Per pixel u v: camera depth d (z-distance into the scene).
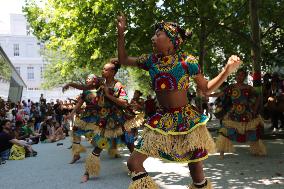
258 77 12.02
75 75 42.91
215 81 3.41
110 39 12.93
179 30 3.63
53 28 15.19
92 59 14.62
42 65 61.75
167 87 3.51
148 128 3.50
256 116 8.41
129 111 6.75
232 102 8.39
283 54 16.73
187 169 7.54
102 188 6.11
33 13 16.30
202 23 12.52
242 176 6.66
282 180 6.27
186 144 3.46
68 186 6.35
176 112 3.52
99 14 12.94
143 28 12.25
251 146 8.71
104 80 7.14
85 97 8.02
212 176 6.74
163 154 3.50
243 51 16.14
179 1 12.37
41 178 7.20
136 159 3.43
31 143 14.46
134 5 12.03
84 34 13.65
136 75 33.66
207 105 21.14
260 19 15.00
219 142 8.40
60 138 15.92
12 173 8.00
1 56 19.38
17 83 34.16
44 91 53.59
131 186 3.36
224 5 13.23
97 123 6.64
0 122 10.77
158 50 3.58
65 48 15.02
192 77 3.55
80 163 8.80
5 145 10.20
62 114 20.27
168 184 6.26
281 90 13.54
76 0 13.57
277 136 12.04
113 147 6.75
